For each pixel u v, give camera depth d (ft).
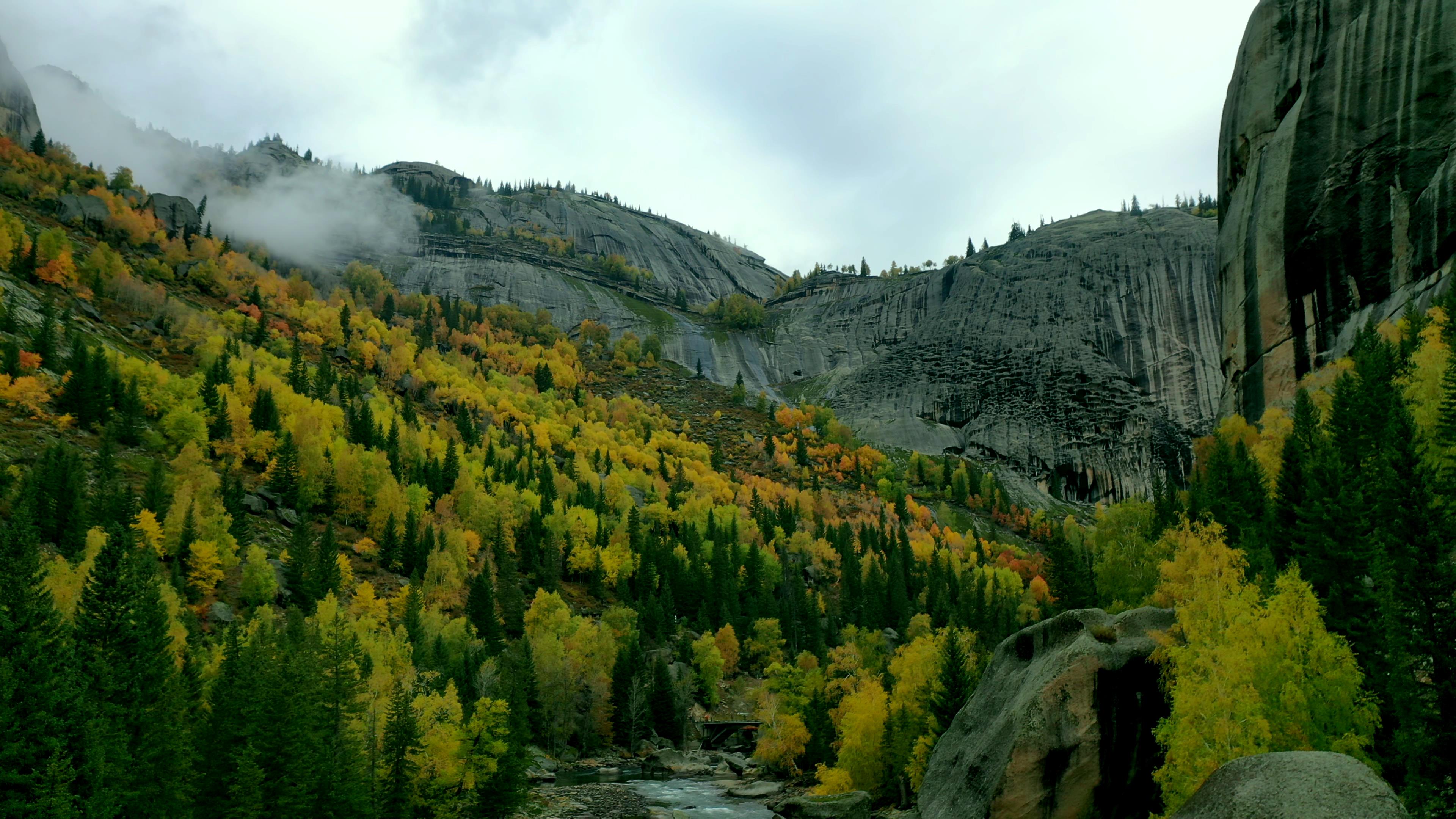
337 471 510.17
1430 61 258.16
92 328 604.90
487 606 422.82
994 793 135.64
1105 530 302.25
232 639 216.33
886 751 242.17
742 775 332.60
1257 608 117.70
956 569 627.87
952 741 172.14
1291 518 177.68
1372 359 198.18
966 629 377.91
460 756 237.45
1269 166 299.17
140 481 415.64
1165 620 149.38
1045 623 162.50
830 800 221.05
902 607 497.87
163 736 173.88
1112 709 138.31
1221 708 105.09
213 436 504.84
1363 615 130.82
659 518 646.74
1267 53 319.47
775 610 514.68
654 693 403.75
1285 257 283.59
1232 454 246.27
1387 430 169.89
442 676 314.96
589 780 325.42
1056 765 135.44
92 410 453.58
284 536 444.96
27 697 142.82
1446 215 233.35
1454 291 204.74
